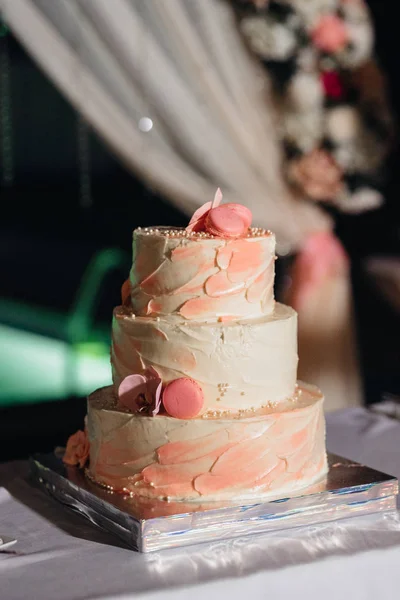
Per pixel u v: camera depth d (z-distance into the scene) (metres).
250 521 2.20
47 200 7.14
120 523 2.18
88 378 6.43
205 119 4.87
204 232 2.40
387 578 2.13
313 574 2.04
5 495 2.50
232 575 1.98
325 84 4.98
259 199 5.04
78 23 4.55
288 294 5.34
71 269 7.37
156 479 2.27
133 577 1.98
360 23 4.96
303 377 5.38
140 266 2.36
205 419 2.24
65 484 2.41
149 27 4.68
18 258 7.52
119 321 2.36
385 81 5.17
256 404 2.33
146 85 4.72
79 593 1.90
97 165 7.00
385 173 5.71
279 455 2.28
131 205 7.05
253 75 4.90
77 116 6.89
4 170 6.97
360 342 6.32
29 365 6.65
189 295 2.31
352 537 2.19
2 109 6.70
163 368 2.28
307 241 5.20
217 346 2.26
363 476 2.41
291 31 4.82
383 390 6.23
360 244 6.12
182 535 2.13
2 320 7.45
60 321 7.37
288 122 4.94
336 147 4.99
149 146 4.82
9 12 4.45
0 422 5.68
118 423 2.30
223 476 2.25
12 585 1.94
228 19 4.80
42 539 2.20
